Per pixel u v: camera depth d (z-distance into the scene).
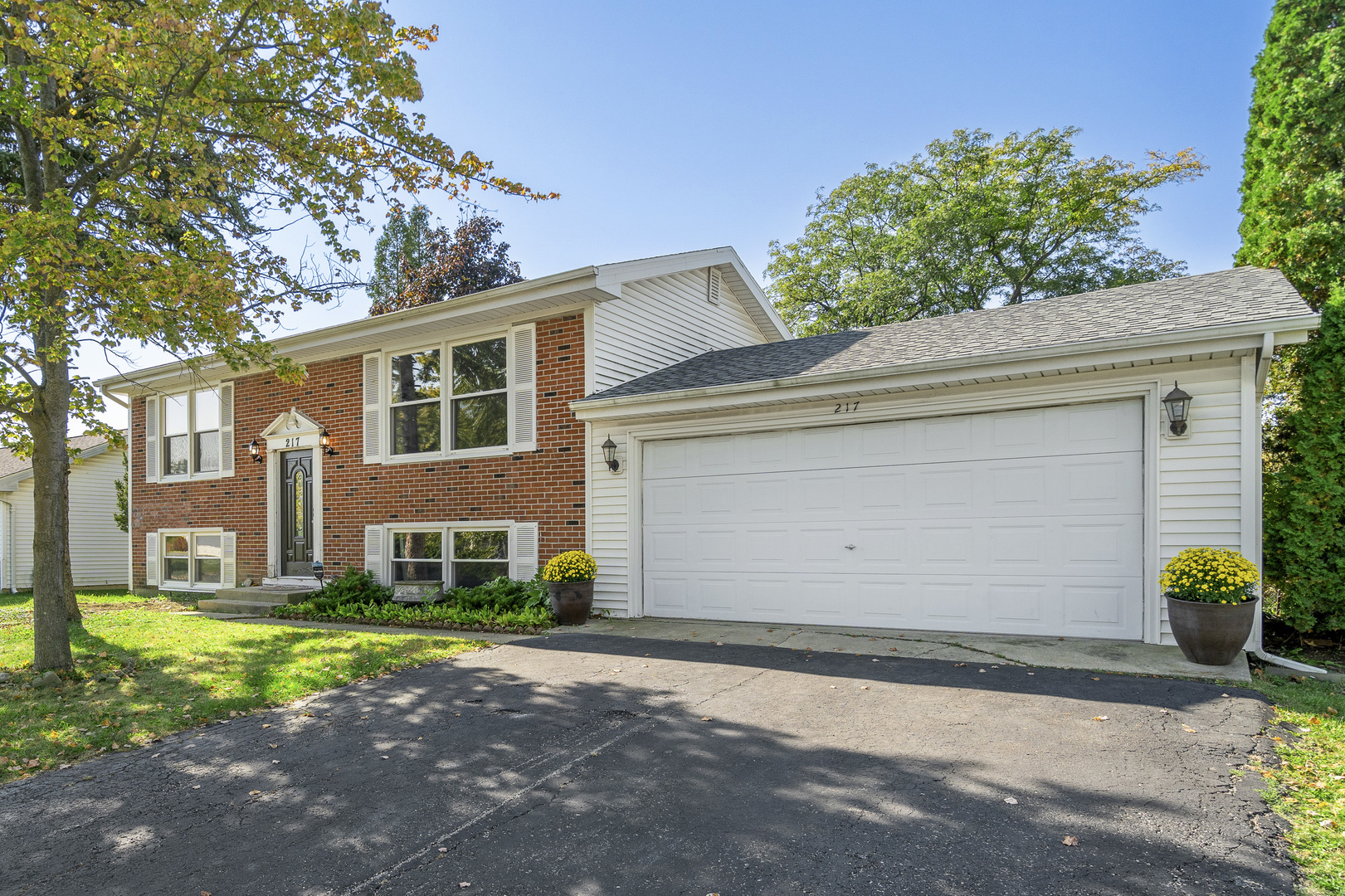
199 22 7.05
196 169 7.79
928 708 5.25
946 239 23.52
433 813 3.78
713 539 9.52
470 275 26.55
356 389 12.62
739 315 14.98
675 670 6.74
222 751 4.90
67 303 6.99
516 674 6.76
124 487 20.61
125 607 13.12
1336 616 7.29
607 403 9.62
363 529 12.36
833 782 4.00
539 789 4.05
